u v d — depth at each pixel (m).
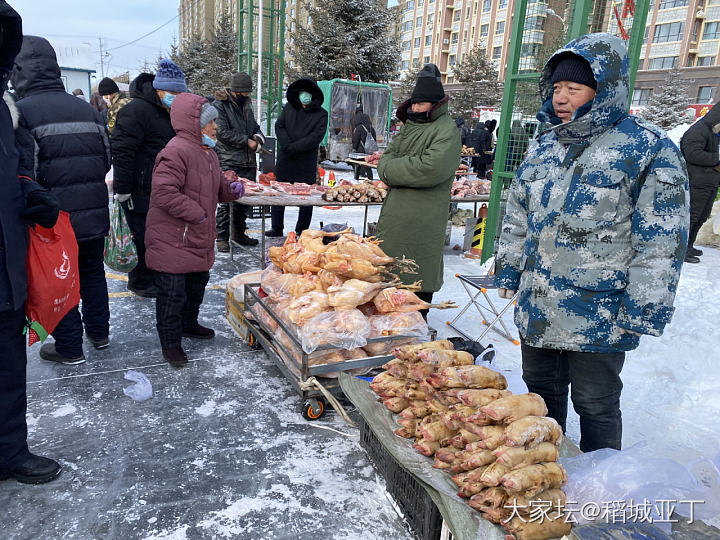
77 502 2.16
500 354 3.84
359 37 22.64
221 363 3.52
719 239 7.91
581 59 1.81
